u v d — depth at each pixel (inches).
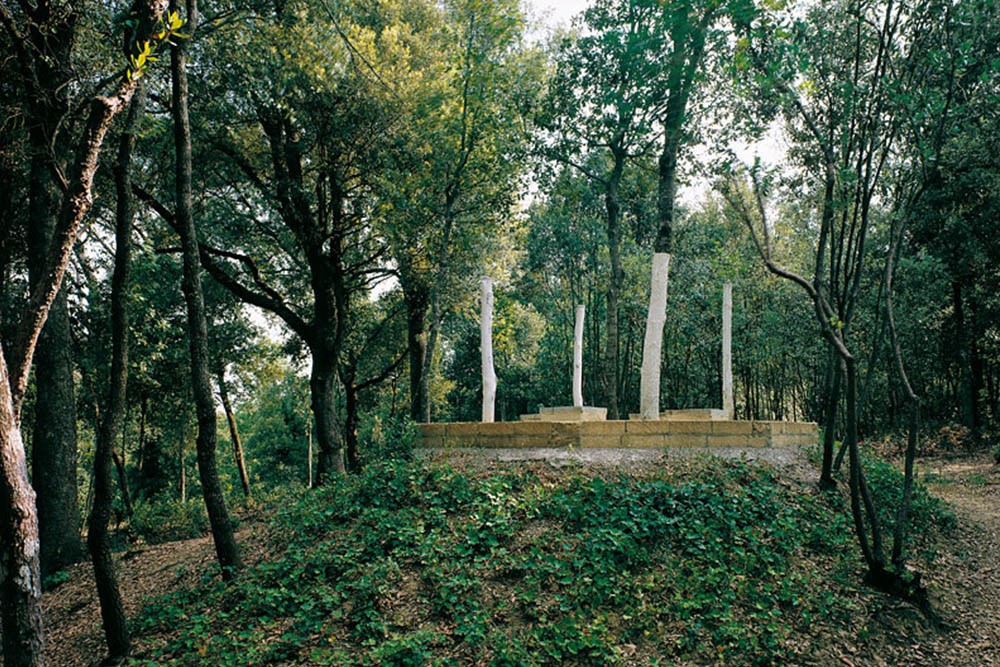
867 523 339.3
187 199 309.9
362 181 585.0
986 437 834.8
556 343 1277.1
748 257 997.8
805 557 297.4
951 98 293.0
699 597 258.5
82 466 933.8
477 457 404.2
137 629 286.5
